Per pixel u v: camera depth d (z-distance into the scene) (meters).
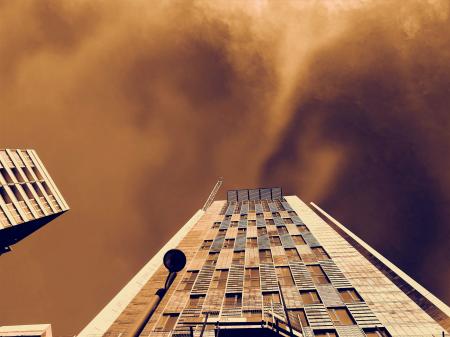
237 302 23.23
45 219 36.16
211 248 34.16
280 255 30.67
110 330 21.36
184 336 19.55
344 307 21.58
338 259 28.41
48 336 19.66
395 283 23.97
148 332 20.77
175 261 6.27
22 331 19.16
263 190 55.94
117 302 24.42
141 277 28.34
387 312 20.34
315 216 41.84
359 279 24.64
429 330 18.33
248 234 37.34
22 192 32.41
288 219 41.72
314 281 25.27
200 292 25.14
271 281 25.75
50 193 38.00
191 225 42.44
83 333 21.05
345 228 36.22
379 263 27.25
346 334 18.89
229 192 56.53
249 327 14.54
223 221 43.31
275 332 14.59
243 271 27.98
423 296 21.55
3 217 28.23
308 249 31.31
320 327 19.70
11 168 33.69
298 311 21.66
